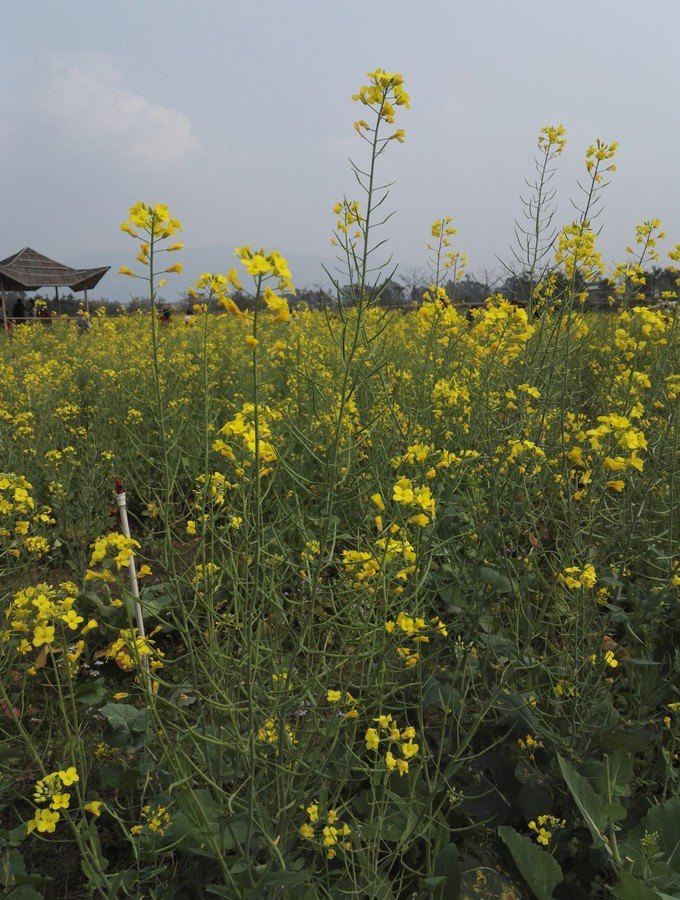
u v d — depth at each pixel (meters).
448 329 4.95
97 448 6.02
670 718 2.94
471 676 2.92
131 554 2.16
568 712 3.07
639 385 4.38
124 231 2.45
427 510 2.38
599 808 2.48
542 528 4.37
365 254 2.33
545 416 4.33
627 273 6.20
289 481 3.90
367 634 2.49
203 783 2.56
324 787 2.41
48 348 13.84
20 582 3.83
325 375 6.01
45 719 3.33
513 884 2.44
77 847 2.76
